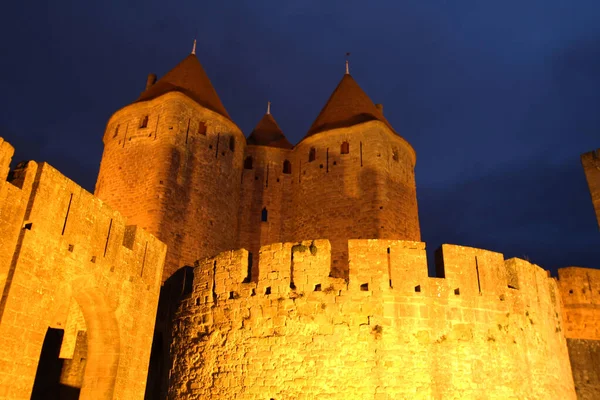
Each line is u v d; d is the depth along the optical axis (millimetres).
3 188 13883
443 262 19438
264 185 35312
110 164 30875
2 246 13656
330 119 35938
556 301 22812
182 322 20906
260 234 33938
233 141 33938
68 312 22875
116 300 17609
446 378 17641
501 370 18453
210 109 32594
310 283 18938
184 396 19547
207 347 19625
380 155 32500
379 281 18719
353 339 17875
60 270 15352
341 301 18453
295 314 18516
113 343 17703
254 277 29312
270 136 39875
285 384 17750
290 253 19531
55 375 20672
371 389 17219
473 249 20031
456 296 18906
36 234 14570
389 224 31094
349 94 37031
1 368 13203
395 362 17578
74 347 21906
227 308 19766
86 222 16641
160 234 27656
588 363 22266
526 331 19688
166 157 29375
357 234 30938
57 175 15625
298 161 35375
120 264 18016
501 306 19453
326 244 19500
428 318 18328
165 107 31078
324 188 33094
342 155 33375
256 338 18703
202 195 30625
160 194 28438
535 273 21469
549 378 19859
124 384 17578
